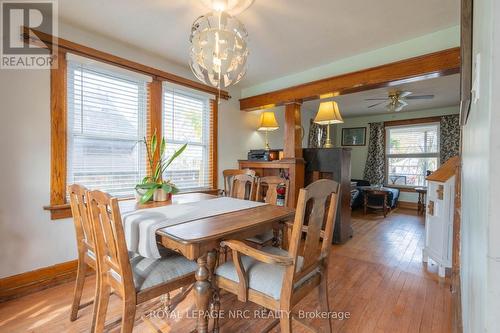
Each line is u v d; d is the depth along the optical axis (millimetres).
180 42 2588
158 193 2096
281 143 4992
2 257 1936
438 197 2453
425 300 1986
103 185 2516
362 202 5664
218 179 3711
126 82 2697
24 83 2016
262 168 3928
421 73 2391
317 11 2033
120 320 1604
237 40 1961
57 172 2186
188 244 1177
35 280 2076
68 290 2096
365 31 2336
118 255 1170
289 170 3418
